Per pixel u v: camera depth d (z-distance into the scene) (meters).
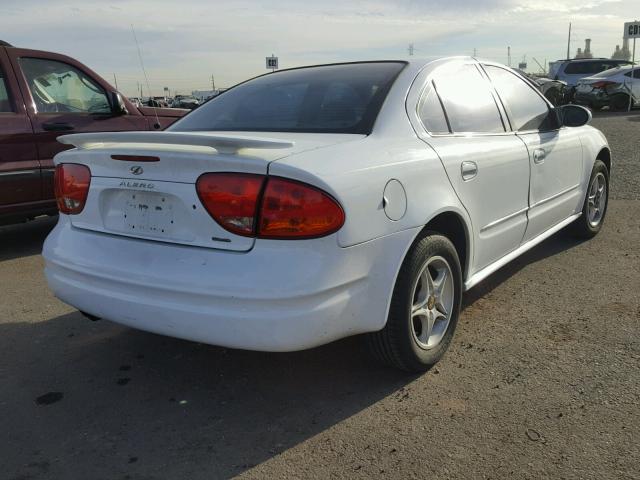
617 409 2.70
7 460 2.45
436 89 3.37
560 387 2.90
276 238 2.34
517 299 4.08
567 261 4.87
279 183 2.34
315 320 2.38
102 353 3.44
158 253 2.56
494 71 4.06
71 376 3.16
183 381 3.10
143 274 2.55
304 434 2.60
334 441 2.54
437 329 3.17
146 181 2.61
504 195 3.66
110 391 3.01
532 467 2.32
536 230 4.30
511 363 3.16
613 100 20.42
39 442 2.58
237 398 2.92
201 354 3.39
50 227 6.84
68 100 5.85
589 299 4.04
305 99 3.31
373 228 2.55
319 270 2.36
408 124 3.05
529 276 4.54
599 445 2.45
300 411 2.78
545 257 5.00
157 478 2.34
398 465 2.37
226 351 3.42
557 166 4.47
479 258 3.51
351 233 2.44
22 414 2.80
